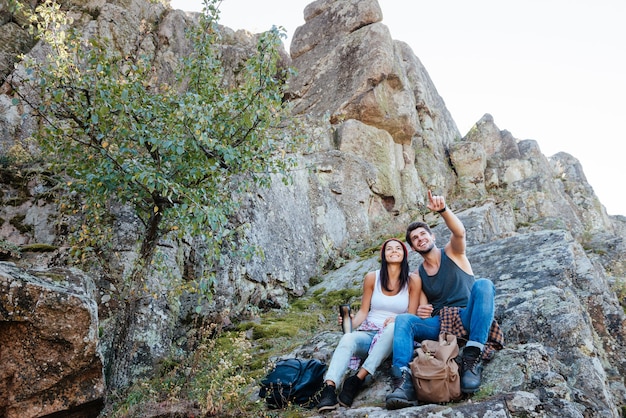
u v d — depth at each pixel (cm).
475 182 1569
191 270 693
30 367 345
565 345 461
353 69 1382
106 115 486
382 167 1273
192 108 478
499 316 507
